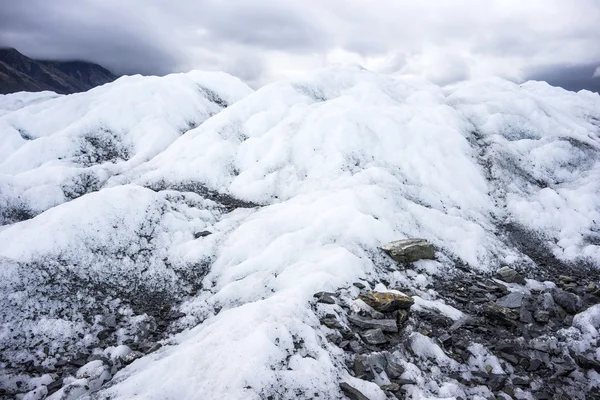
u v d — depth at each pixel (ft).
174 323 43.52
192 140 97.19
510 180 82.99
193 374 29.48
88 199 58.23
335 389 29.45
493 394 33.76
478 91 125.29
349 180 74.54
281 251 52.65
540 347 40.14
